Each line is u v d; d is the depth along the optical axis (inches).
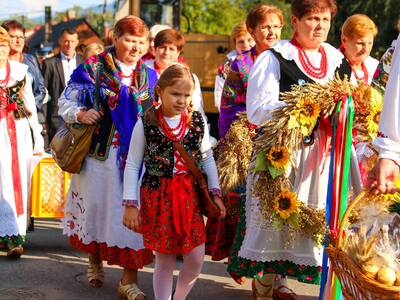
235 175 196.1
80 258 231.3
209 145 163.0
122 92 187.8
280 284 185.3
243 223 174.1
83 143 187.0
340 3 749.3
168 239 157.9
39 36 1877.5
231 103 208.8
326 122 161.9
